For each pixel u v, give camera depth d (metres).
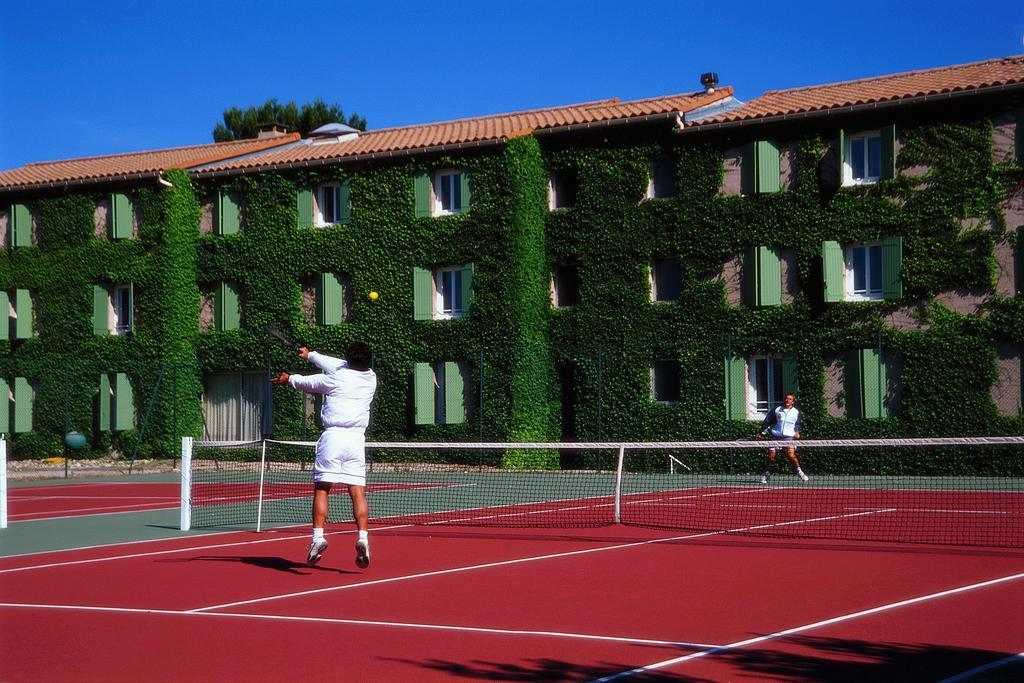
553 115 35.47
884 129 28.81
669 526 14.98
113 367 38.25
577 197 33.00
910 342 28.19
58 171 42.22
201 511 18.16
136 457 37.97
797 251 29.92
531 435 32.94
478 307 33.91
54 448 39.12
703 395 30.69
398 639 7.39
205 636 7.58
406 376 34.94
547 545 12.76
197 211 38.84
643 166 32.12
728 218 30.78
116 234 38.81
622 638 7.33
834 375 29.34
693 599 8.84
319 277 36.50
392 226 35.44
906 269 28.42
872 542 12.73
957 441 13.57
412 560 11.53
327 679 6.31
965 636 7.23
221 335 37.84
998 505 17.72
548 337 33.16
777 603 8.59
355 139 39.69
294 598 9.16
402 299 35.19
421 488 23.44
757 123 30.39
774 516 16.27
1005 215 27.50
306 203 36.78
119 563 11.68
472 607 8.58
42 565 11.62
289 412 36.41
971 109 27.94
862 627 7.57
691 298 31.14
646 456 31.20
